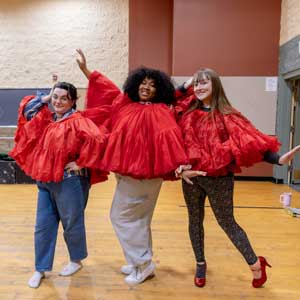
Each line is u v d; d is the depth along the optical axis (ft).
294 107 17.49
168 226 10.03
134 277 6.56
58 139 5.92
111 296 6.07
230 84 18.17
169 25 20.94
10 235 9.12
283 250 8.27
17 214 11.16
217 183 5.80
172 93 6.17
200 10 17.99
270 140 5.44
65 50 21.58
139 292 6.22
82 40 21.47
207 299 6.00
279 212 11.73
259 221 10.65
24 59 21.71
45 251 6.46
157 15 20.95
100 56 21.56
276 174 17.62
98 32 21.39
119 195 6.19
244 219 10.86
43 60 21.68
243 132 5.45
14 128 18.92
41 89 21.84
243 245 6.07
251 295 6.15
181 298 6.02
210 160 5.51
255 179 18.47
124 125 5.79
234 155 5.40
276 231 9.70
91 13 21.27
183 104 6.24
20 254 7.88
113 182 16.96
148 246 6.50
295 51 15.69
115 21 21.27
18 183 16.72
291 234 9.45
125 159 5.67
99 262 7.49
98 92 6.53
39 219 6.38
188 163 5.49
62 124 6.07
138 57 21.25
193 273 7.02
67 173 6.12
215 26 17.99
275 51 17.85
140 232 6.31
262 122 18.22
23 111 6.19
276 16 17.67
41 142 6.03
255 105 18.19
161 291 6.26
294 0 15.72
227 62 18.10
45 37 21.52
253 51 17.94
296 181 17.56
